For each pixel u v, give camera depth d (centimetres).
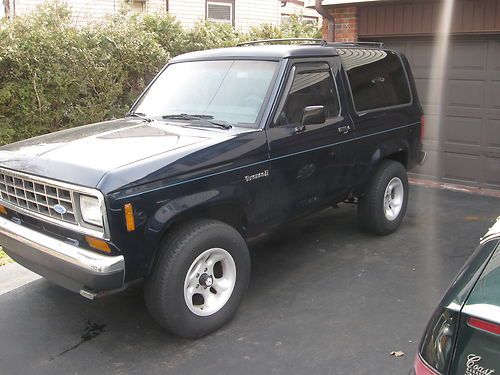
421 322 393
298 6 1909
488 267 195
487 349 178
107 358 355
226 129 411
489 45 779
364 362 343
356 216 654
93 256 326
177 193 349
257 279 474
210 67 479
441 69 834
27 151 384
